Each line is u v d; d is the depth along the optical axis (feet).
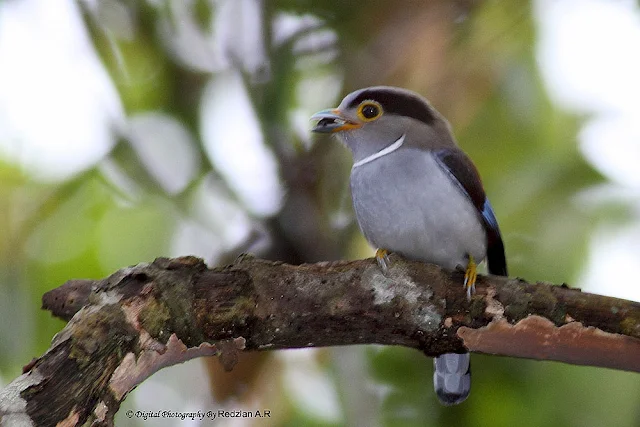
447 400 30.25
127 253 38.01
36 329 34.47
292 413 35.01
